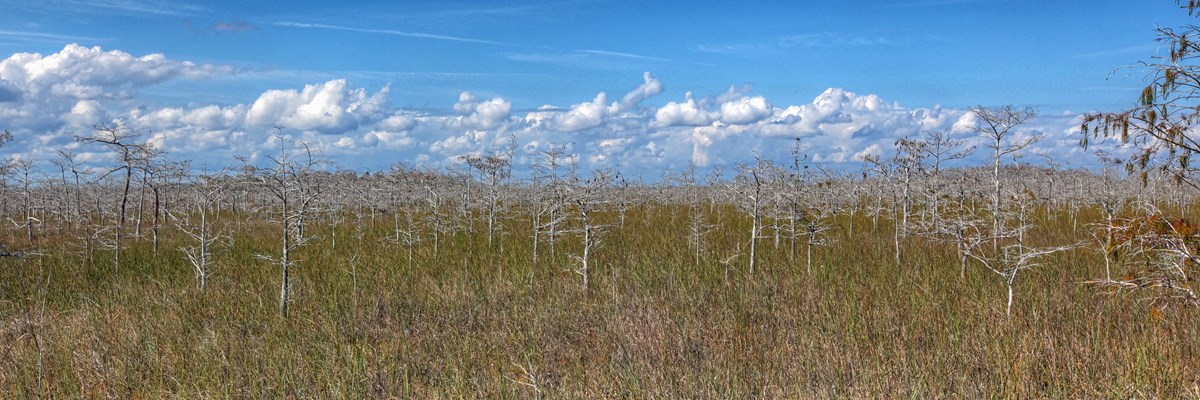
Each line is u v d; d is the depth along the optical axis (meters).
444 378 9.39
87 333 11.63
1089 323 10.58
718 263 17.11
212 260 18.41
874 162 21.41
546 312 12.38
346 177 28.12
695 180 33.50
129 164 16.97
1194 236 9.03
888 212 27.61
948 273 14.89
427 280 15.34
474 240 22.31
